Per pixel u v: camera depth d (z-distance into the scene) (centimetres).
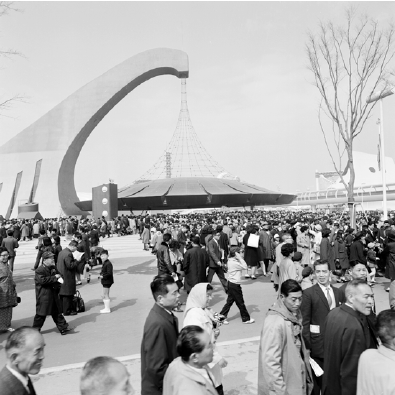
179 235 1652
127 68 5741
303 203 7919
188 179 7512
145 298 1060
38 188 5603
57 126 5756
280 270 783
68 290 895
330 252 1248
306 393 357
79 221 3638
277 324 345
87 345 690
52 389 507
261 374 348
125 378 207
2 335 776
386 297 1003
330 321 356
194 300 425
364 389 272
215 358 393
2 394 240
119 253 2125
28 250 2355
